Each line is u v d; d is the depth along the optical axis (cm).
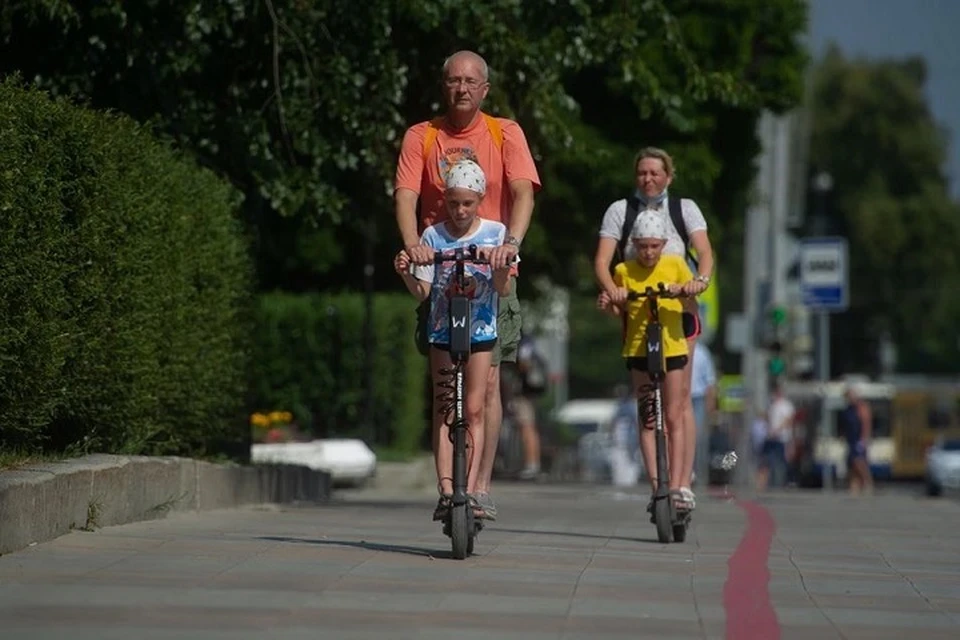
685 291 3978
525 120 5916
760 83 10519
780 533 4641
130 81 5375
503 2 5425
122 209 4028
